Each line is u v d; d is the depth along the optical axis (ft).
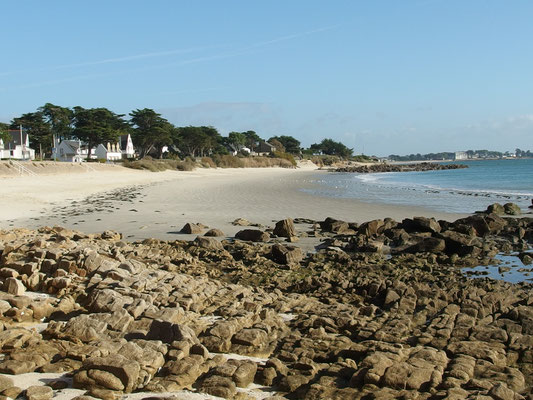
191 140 425.28
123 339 26.94
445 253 62.39
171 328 28.30
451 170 426.51
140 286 36.45
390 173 383.86
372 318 34.96
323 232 76.02
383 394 22.52
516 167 465.06
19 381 22.76
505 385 23.17
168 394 22.00
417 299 38.09
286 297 39.86
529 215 99.60
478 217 75.36
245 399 22.34
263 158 478.18
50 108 355.15
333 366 25.98
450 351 27.68
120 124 410.72
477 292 39.37
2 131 284.20
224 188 170.09
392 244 67.15
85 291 35.70
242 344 28.68
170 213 96.27
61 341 26.96
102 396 21.44
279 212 100.42
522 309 34.24
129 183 183.62
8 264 38.93
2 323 28.81
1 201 104.99
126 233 73.97
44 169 186.91
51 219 86.07
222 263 53.93
